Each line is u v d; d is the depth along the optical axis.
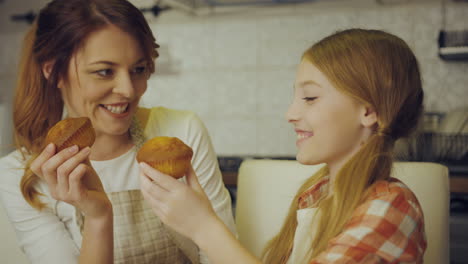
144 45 0.88
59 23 0.87
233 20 3.41
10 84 3.67
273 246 0.95
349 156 0.74
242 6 3.37
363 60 0.70
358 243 0.62
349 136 0.72
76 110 0.93
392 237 0.62
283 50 3.34
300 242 0.81
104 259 0.84
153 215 1.03
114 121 0.91
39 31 0.93
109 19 0.84
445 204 1.03
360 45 0.72
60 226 1.04
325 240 0.69
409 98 0.74
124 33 0.85
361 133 0.72
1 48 3.67
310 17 3.24
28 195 1.01
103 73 0.86
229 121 3.50
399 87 0.72
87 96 0.88
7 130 3.54
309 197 0.91
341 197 0.69
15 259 1.17
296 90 0.75
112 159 1.06
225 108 3.50
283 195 1.18
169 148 0.71
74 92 0.90
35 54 0.95
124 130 0.94
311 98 0.72
